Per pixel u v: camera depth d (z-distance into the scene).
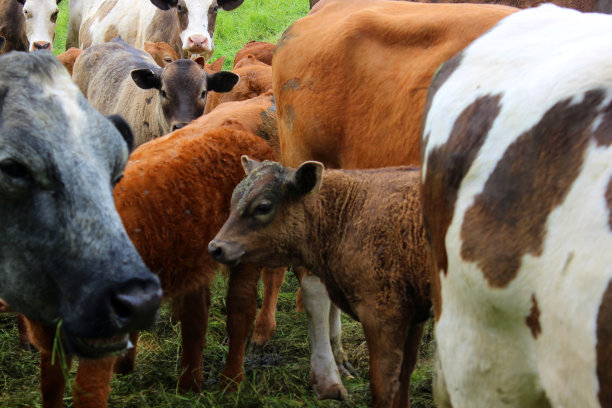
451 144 2.49
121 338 2.95
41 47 13.40
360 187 4.19
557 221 2.02
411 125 4.16
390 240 4.01
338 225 4.22
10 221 2.86
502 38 2.64
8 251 2.91
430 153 2.61
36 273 2.89
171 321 6.07
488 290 2.22
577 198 1.98
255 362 5.60
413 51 4.28
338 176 4.25
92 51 10.43
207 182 4.88
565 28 2.51
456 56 2.77
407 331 4.13
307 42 4.87
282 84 5.05
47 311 2.95
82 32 13.88
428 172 2.61
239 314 5.09
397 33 4.36
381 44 4.44
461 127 2.48
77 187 2.84
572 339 1.94
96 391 4.10
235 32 16.83
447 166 2.48
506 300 2.17
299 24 5.09
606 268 1.84
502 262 2.17
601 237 1.88
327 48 4.66
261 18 17.30
